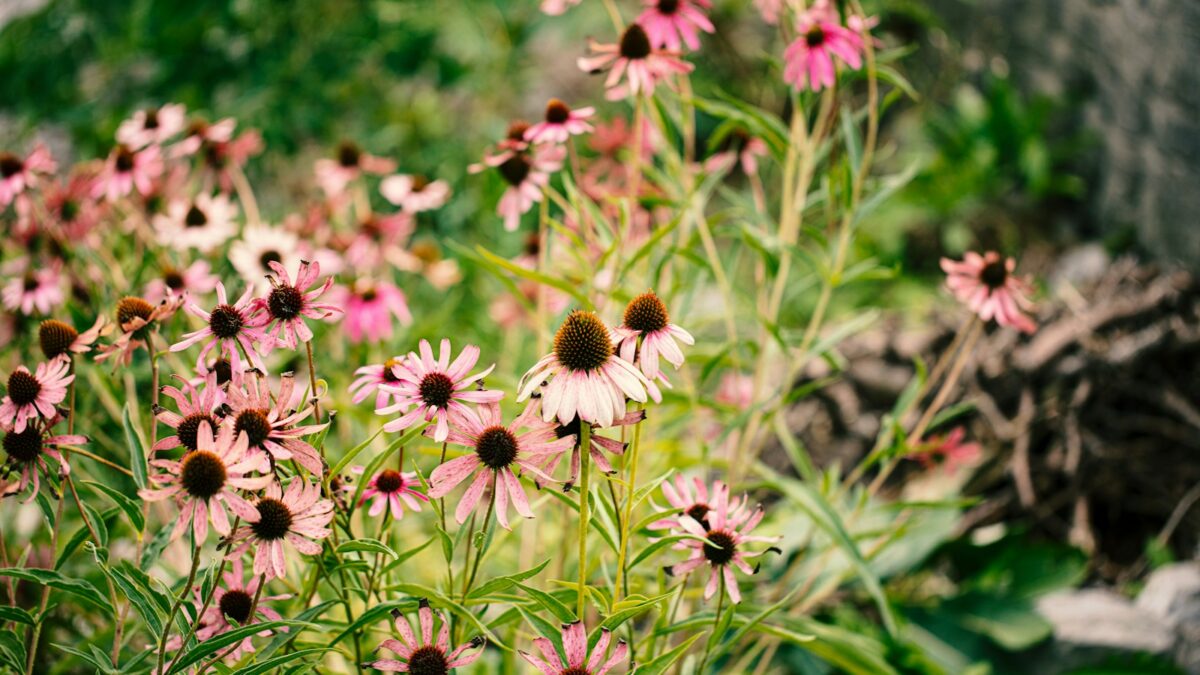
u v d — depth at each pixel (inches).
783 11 63.9
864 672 58.7
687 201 58.3
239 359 46.4
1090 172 116.9
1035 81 126.4
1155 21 101.7
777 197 116.3
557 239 62.5
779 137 60.2
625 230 57.3
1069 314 85.8
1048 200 121.3
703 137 137.2
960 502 59.3
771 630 51.5
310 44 109.8
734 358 62.1
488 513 45.6
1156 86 102.6
